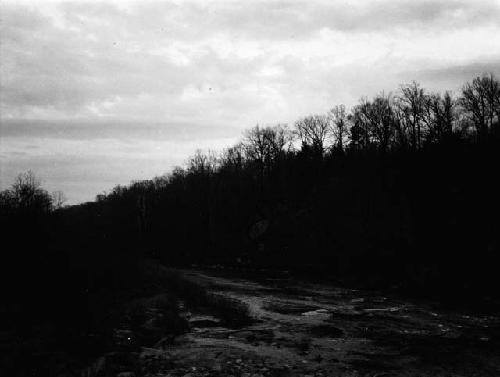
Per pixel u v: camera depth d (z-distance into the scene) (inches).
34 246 1425.9
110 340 783.7
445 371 649.0
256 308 1267.2
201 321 1035.3
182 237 3577.8
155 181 5305.1
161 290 1505.9
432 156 1994.3
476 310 1168.2
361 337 882.8
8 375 589.6
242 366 673.6
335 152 3307.1
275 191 3351.4
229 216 3398.1
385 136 2650.1
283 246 2586.1
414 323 1020.5
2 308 981.8
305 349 783.7
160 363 681.6
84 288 1302.9
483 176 1676.9
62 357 669.3
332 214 2426.2
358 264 1913.1
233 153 3981.3
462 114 2536.9
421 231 1800.0
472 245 1529.3
